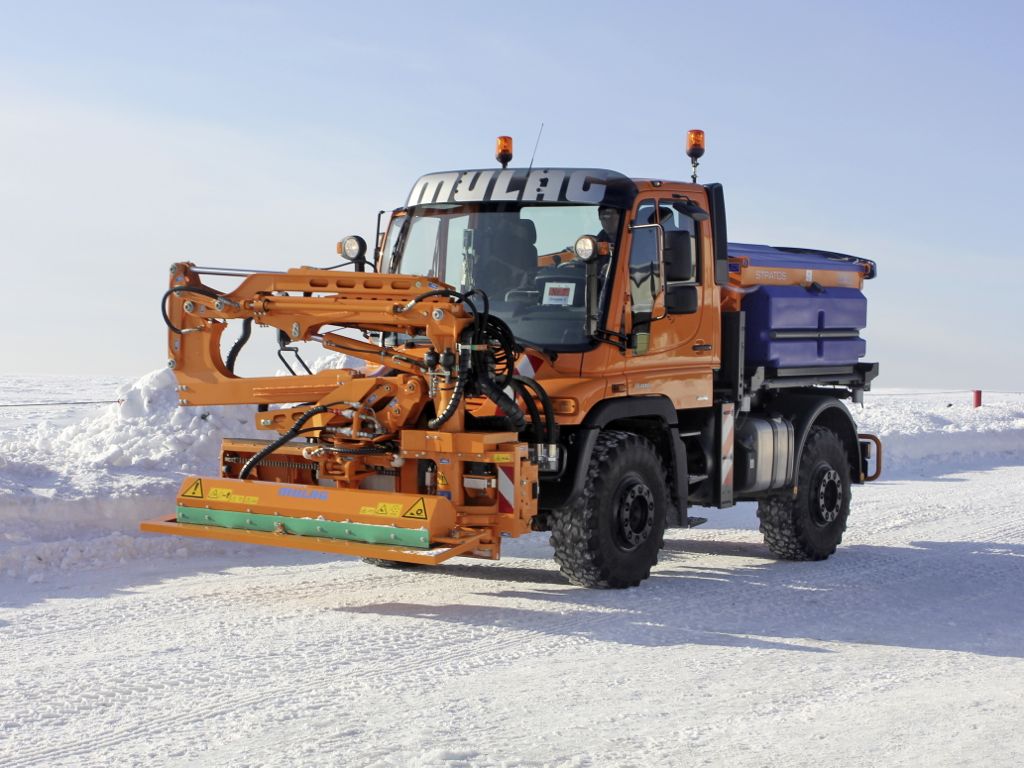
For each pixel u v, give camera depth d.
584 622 7.25
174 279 7.90
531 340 8.20
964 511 13.23
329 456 7.83
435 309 7.42
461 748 4.71
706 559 10.17
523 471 7.50
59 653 6.21
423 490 7.77
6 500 9.09
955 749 4.81
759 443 9.66
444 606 7.62
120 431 11.82
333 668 5.96
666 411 8.59
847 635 7.18
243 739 4.82
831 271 10.79
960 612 8.00
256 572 8.73
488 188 8.58
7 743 4.77
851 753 4.75
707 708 5.41
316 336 7.82
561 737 4.91
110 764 4.53
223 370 8.09
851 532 11.79
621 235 8.23
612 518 8.21
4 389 33.81
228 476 8.38
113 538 9.02
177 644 6.43
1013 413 26.12
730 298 9.59
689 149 9.38
